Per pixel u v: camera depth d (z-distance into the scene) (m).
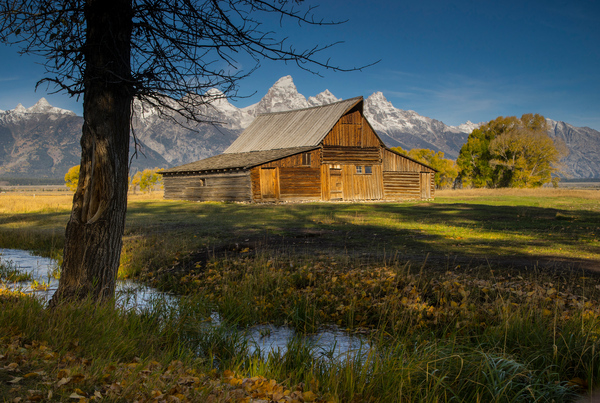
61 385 3.10
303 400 3.39
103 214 5.38
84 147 5.41
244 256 10.52
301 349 4.67
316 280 8.09
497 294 6.53
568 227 15.84
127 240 12.99
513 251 10.54
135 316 5.32
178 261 10.38
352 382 3.78
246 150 39.34
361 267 8.95
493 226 16.38
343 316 6.24
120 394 3.09
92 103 5.23
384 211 23.30
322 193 32.97
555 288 6.82
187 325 5.55
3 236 14.45
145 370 3.68
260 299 7.07
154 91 5.12
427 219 19.03
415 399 3.64
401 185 36.25
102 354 4.05
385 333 5.41
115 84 5.23
